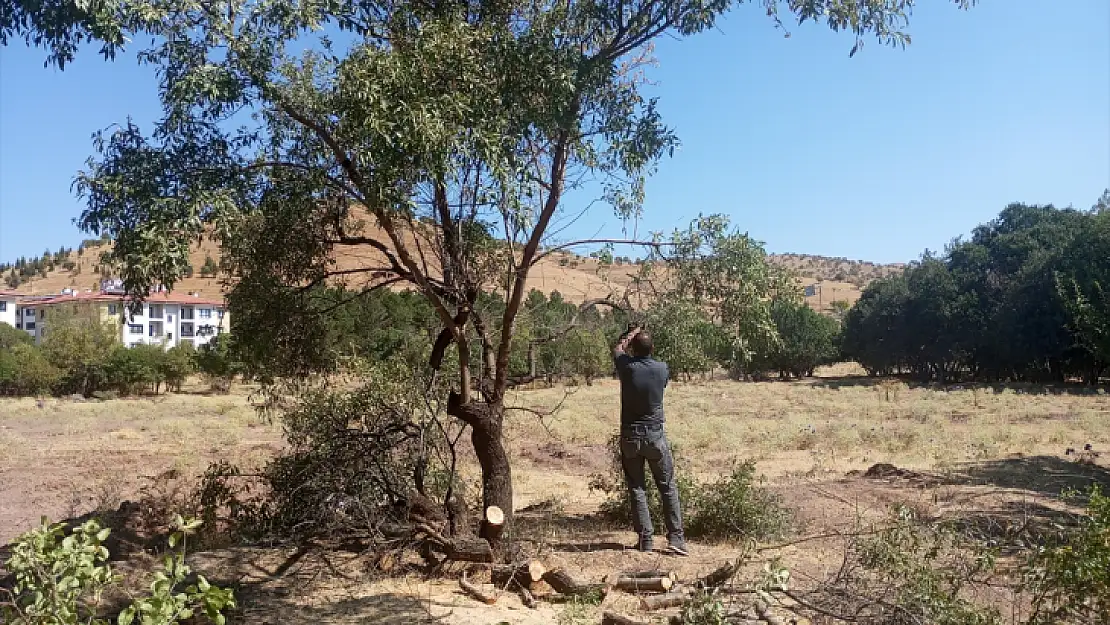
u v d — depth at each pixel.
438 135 5.20
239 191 5.54
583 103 6.84
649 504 8.57
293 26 5.52
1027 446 17.66
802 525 8.77
